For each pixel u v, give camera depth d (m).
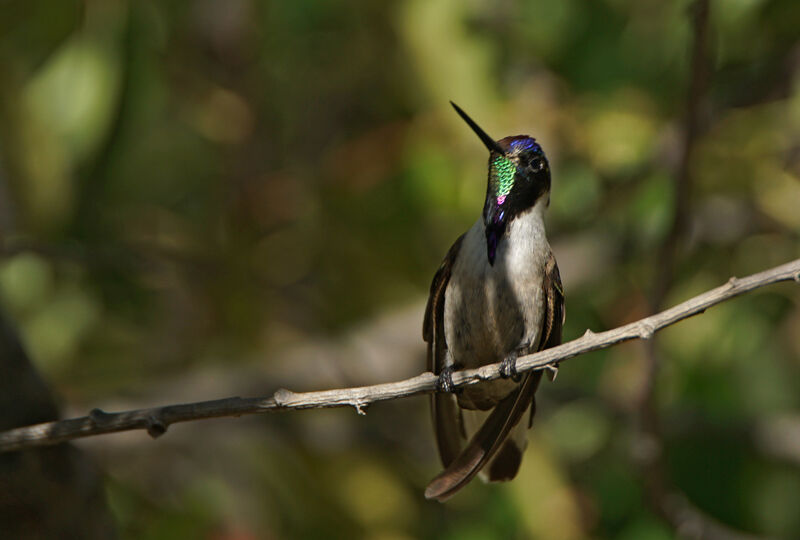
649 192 9.38
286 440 10.84
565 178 9.83
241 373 11.22
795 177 10.51
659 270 8.37
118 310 11.59
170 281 11.58
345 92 12.12
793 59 10.45
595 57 9.81
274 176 11.75
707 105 9.95
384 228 10.68
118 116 9.42
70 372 10.96
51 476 6.96
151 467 11.05
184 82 11.69
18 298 10.26
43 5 9.48
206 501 10.52
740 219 10.71
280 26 11.27
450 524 10.52
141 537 10.26
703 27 7.57
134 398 11.01
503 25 9.77
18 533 6.96
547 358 5.95
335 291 11.38
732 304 10.64
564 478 10.14
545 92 9.88
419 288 10.91
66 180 9.33
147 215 12.05
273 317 11.62
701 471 11.13
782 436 10.87
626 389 11.13
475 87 9.23
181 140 12.76
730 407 10.86
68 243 10.15
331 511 10.03
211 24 11.58
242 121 11.77
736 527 11.05
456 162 9.66
